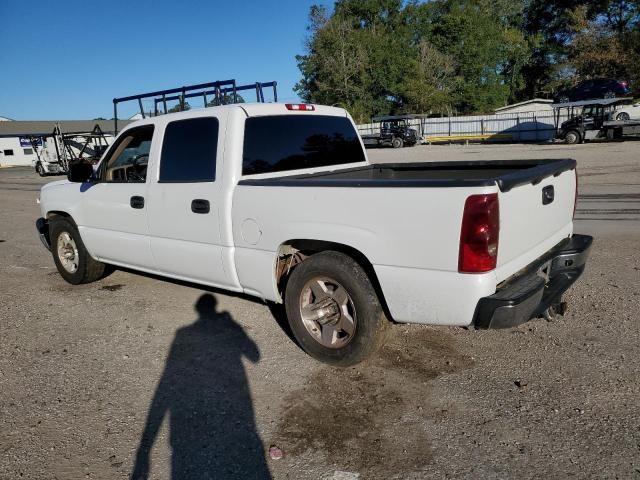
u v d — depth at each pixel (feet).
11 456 9.60
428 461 8.96
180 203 14.42
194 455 9.45
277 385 11.77
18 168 161.79
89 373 12.78
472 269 9.74
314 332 12.60
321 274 11.95
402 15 190.08
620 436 9.31
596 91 108.37
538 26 196.44
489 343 13.21
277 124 14.51
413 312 10.65
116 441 9.96
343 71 169.27
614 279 17.30
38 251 27.55
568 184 13.43
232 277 13.74
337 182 11.23
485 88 173.06
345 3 194.59
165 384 12.07
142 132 16.06
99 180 17.62
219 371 12.56
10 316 17.01
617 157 62.03
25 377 12.67
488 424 9.89
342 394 11.24
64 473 9.09
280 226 12.26
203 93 22.30
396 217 10.41
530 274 10.97
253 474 8.87
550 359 12.17
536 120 128.16
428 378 11.70
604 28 152.25
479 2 196.75
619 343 12.68
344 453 9.30
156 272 16.19
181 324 15.60
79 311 17.17
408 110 169.17
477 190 9.56
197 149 14.11
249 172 13.60
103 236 17.43
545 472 8.54
